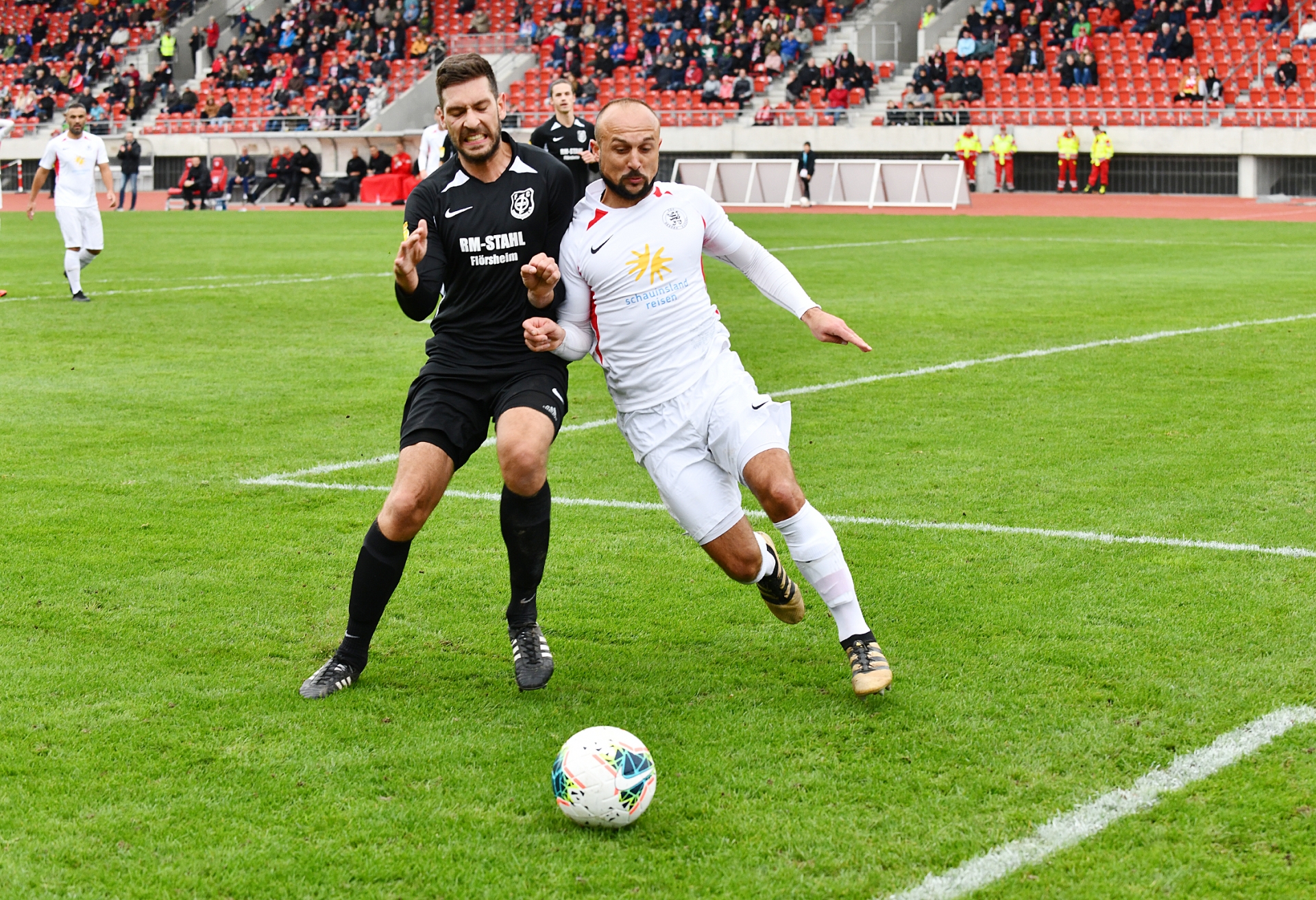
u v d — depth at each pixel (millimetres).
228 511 7320
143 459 8477
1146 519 6879
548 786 4094
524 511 4828
